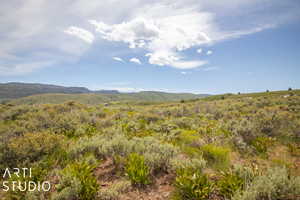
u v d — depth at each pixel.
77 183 3.00
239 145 5.83
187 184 3.07
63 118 8.05
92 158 4.28
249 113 12.69
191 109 16.20
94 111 12.45
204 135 6.82
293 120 8.72
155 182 3.64
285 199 2.76
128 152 4.57
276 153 5.55
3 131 5.96
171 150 4.56
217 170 4.12
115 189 3.23
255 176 3.39
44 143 4.59
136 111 15.70
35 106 12.48
